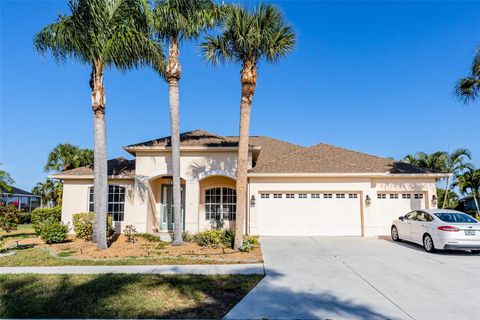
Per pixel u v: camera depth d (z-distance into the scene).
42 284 8.00
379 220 17.97
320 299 6.96
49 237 14.67
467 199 34.06
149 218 17.92
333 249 13.26
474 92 16.39
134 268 9.87
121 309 6.31
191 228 17.14
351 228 17.52
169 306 6.51
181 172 17.62
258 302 6.76
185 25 13.79
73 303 6.62
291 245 14.26
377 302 6.76
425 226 13.01
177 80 14.62
